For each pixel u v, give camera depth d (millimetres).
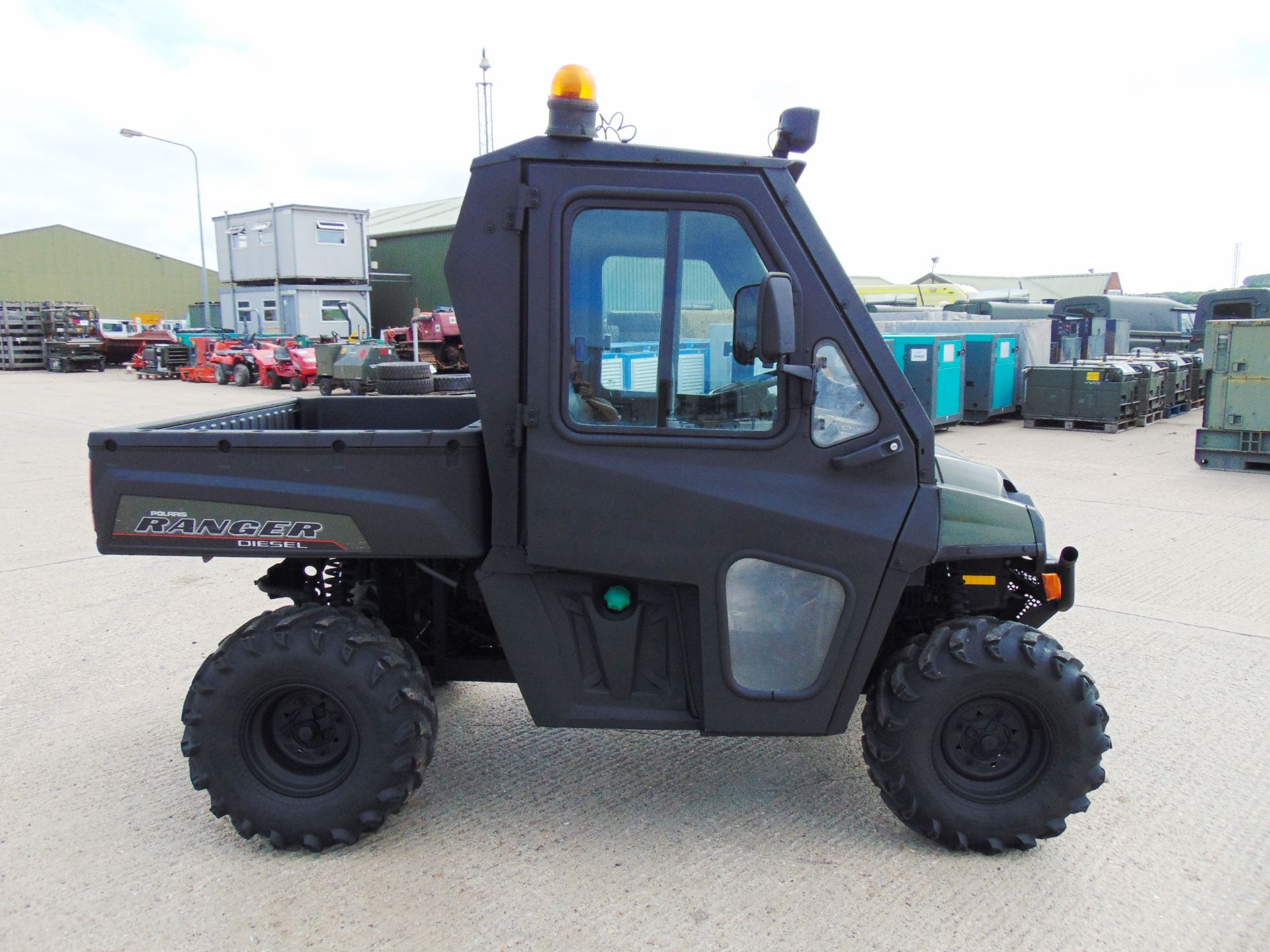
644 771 3910
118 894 3051
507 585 3211
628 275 3025
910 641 3510
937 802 3215
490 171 3004
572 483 3062
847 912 2967
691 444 3064
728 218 3016
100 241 54250
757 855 3283
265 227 31562
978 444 13852
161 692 4738
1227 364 11305
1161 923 2928
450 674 3656
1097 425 15703
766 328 2768
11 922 2906
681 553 3098
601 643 3254
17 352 34062
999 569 3637
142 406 19391
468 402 4832
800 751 4102
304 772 3305
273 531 3176
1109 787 3803
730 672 3180
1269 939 2854
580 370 3047
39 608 6082
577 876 3152
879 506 3123
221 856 3270
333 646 3150
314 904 2992
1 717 4430
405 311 39000
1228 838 3414
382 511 3148
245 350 25531
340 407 4863
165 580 6727
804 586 3143
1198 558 7348
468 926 2885
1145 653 5320
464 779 3836
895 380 3080
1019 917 2949
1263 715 4492
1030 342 17203
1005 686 3156
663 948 2783
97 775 3869
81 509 9078
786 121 3143
